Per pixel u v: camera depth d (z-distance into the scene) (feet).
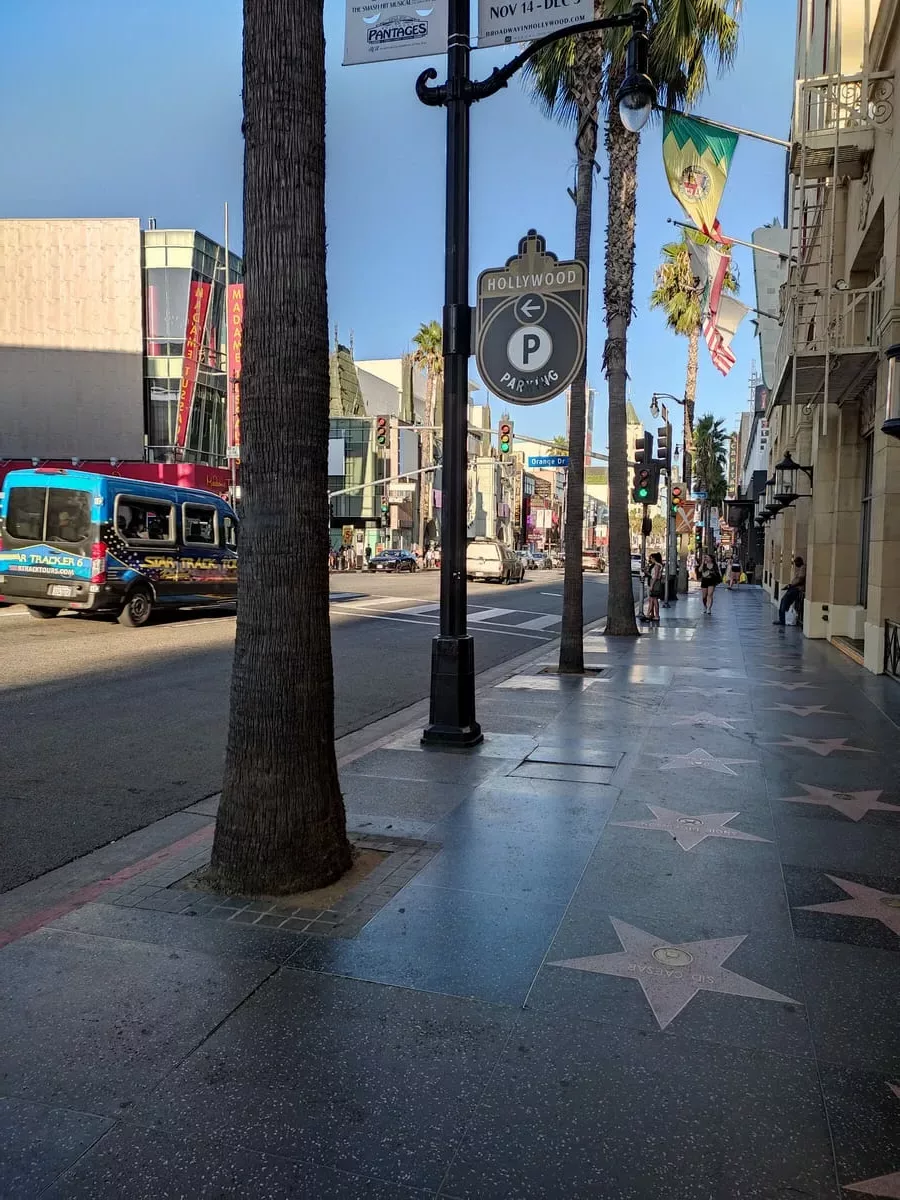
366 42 23.43
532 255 24.29
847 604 56.24
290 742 14.16
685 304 126.21
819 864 15.70
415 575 144.15
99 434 141.90
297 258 13.76
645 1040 10.02
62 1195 7.64
